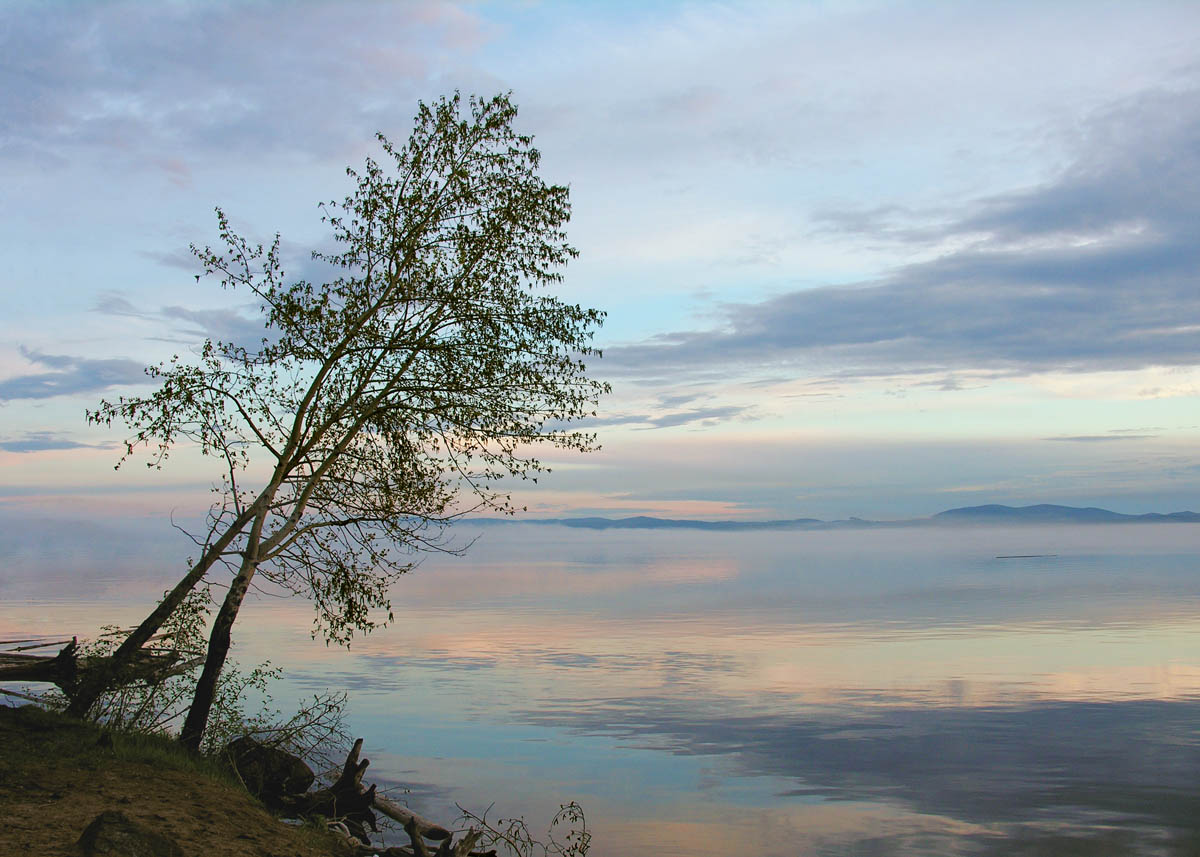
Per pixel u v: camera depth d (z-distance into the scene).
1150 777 36.81
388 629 99.00
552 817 29.88
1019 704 53.81
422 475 14.77
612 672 66.56
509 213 14.94
